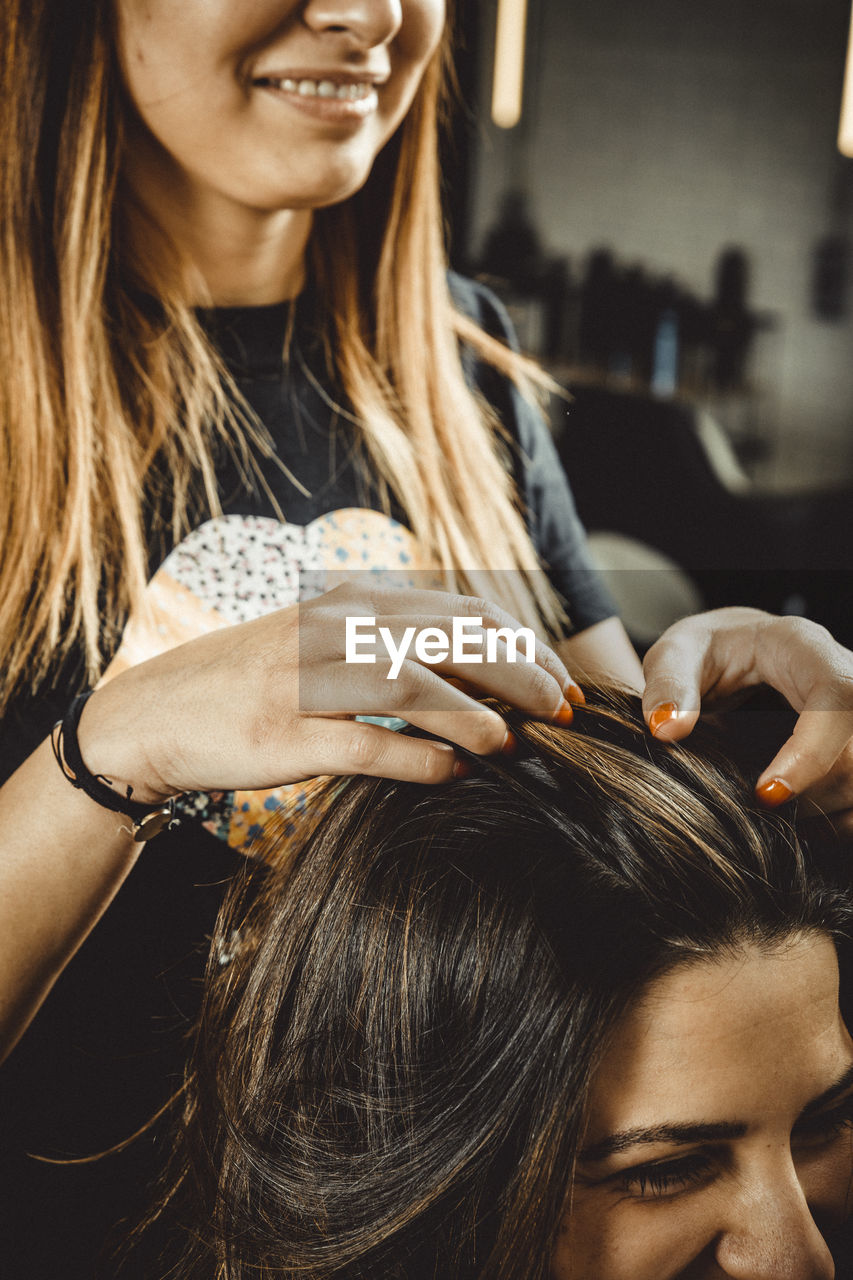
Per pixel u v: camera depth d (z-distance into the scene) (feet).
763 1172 1.31
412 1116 1.39
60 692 2.19
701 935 1.32
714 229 5.07
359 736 1.37
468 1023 1.36
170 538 2.34
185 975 2.04
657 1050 1.29
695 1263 1.33
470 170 4.50
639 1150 1.30
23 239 2.25
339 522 2.49
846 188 5.07
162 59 1.95
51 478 2.26
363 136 2.09
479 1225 1.35
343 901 1.48
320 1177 1.46
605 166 4.93
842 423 5.13
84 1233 1.94
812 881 1.40
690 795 1.46
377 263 2.65
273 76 1.94
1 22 2.16
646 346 4.97
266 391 2.48
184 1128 1.70
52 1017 2.04
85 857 1.66
